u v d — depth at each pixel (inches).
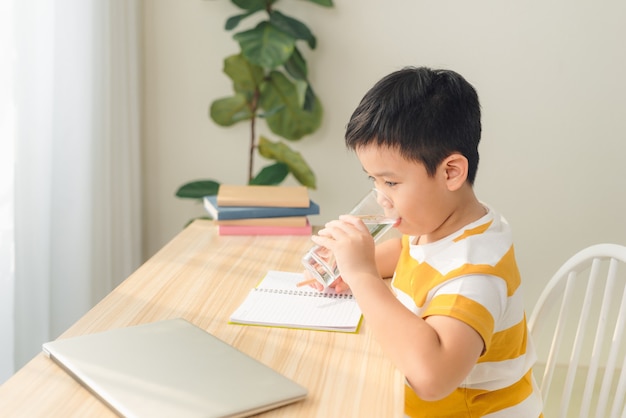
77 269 84.4
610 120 100.8
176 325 43.1
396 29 101.0
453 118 42.5
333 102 103.6
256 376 36.6
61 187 81.8
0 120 67.9
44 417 32.8
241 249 61.4
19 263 72.4
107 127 90.9
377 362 40.1
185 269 55.6
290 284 52.3
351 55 102.0
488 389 44.6
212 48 103.3
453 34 100.6
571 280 56.2
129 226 98.7
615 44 98.9
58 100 80.0
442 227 44.9
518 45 100.2
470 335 38.2
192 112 105.0
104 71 89.7
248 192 68.8
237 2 97.3
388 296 40.6
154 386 34.9
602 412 52.3
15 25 69.1
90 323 44.3
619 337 52.0
